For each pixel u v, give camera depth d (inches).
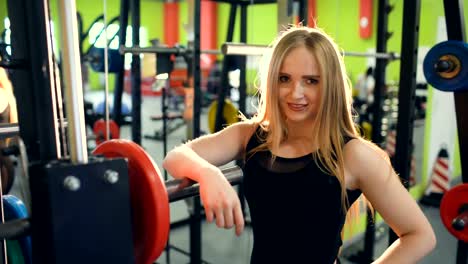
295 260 43.6
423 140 172.7
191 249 113.2
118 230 24.8
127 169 25.1
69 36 24.8
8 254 38.3
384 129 174.2
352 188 41.8
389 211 39.4
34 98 27.9
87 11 233.6
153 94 449.7
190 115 104.3
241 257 127.5
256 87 56.3
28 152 28.4
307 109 42.1
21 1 27.5
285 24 79.4
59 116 29.9
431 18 168.9
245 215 142.0
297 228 43.2
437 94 169.5
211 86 391.9
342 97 41.7
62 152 30.2
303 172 42.3
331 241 42.7
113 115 124.3
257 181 45.9
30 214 24.7
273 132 45.1
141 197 27.6
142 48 96.3
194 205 110.7
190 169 37.1
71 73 24.6
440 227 150.8
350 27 251.9
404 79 69.0
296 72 41.3
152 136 262.1
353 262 123.3
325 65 40.4
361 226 132.5
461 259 70.1
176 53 101.6
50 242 22.7
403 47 68.6
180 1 509.0
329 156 40.9
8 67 27.6
